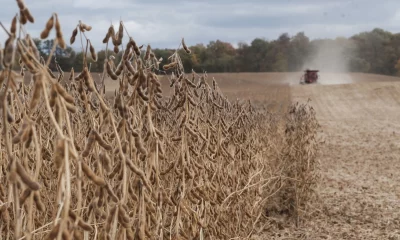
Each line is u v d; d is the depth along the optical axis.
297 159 9.79
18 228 2.03
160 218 3.35
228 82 33.81
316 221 9.47
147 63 3.20
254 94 24.69
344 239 8.69
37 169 2.14
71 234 2.11
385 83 48.75
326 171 14.68
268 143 9.17
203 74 4.93
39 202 2.22
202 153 4.65
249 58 86.00
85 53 2.55
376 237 8.80
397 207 10.68
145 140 3.17
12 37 1.93
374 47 118.31
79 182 2.16
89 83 2.56
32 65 2.07
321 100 42.94
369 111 37.38
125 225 2.51
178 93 4.00
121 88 2.87
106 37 2.76
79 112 4.15
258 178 7.35
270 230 8.74
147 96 3.11
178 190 3.83
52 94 2.16
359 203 10.90
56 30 2.07
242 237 6.06
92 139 2.38
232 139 5.91
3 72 2.04
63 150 2.04
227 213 5.63
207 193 4.46
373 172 14.70
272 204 9.68
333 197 11.39
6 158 3.29
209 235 4.71
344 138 22.64
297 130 10.49
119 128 2.84
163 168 4.39
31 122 2.14
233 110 6.67
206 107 5.12
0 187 3.04
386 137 23.00
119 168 2.73
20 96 3.40
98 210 2.60
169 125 4.84
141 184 2.88
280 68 89.75
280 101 22.17
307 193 9.82
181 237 3.75
